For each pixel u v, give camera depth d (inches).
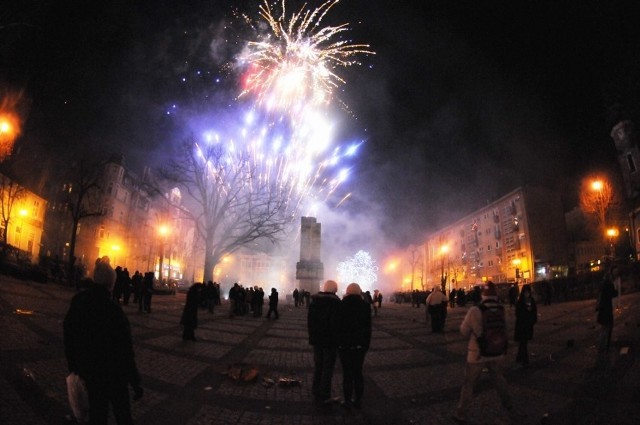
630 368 335.6
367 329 259.4
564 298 1251.2
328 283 289.0
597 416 232.1
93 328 149.1
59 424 192.5
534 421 229.8
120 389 152.3
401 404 268.4
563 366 365.4
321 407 258.1
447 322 855.7
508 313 981.2
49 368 278.2
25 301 620.1
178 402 248.5
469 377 229.0
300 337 578.2
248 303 987.9
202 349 425.4
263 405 255.8
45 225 2059.5
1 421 185.5
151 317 667.4
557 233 2351.1
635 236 1795.0
